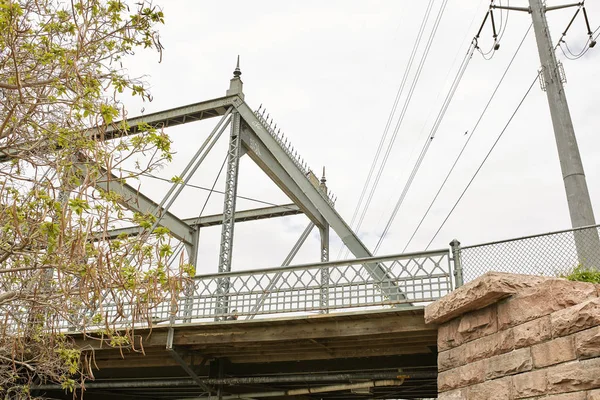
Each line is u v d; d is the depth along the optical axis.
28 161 7.39
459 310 8.52
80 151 7.55
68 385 9.80
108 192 7.30
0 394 11.83
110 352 13.44
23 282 7.97
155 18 8.16
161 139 7.71
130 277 7.01
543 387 6.71
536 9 13.34
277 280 12.12
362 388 13.78
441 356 8.98
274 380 12.75
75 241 6.43
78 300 8.38
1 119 7.78
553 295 7.07
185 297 12.63
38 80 8.08
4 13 6.88
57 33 8.04
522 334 7.25
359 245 20.22
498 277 7.73
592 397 6.05
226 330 12.01
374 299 10.88
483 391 7.70
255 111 19.67
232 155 18.05
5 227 7.23
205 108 19.38
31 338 9.84
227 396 14.54
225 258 16.38
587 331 6.32
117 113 7.26
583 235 8.91
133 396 16.83
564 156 11.58
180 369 14.54
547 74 12.54
